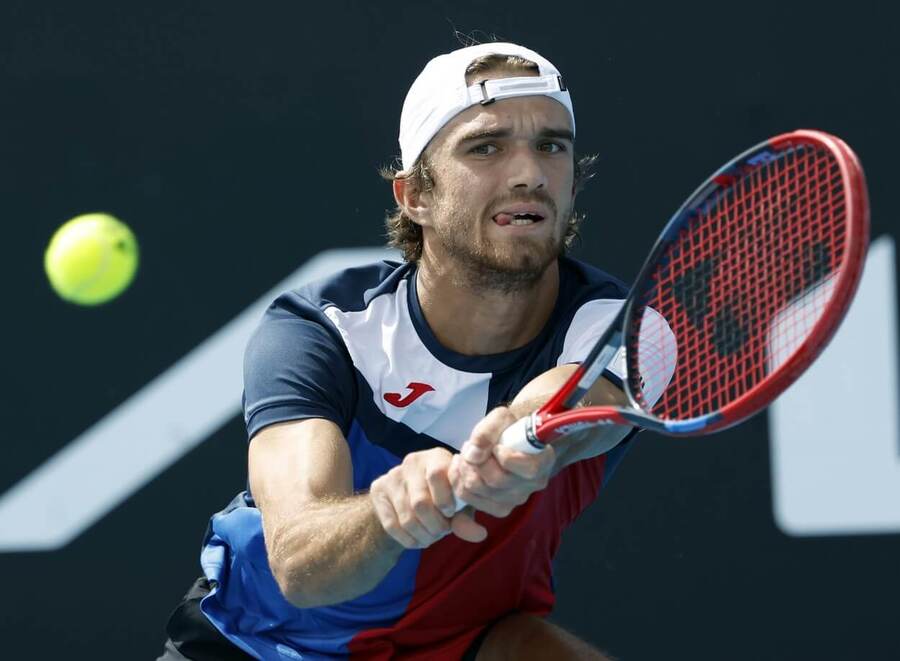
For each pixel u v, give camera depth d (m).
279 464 11.25
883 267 19.05
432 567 12.32
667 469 19.31
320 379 12.02
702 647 19.11
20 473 19.66
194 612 13.65
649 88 19.66
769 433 19.17
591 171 19.62
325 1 19.97
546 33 19.78
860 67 19.42
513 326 12.24
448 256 12.04
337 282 12.98
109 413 19.70
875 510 18.89
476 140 11.69
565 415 8.98
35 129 20.03
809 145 8.99
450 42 19.86
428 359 12.39
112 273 19.73
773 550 19.06
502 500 8.91
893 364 18.92
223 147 19.94
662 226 19.52
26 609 19.45
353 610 12.62
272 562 10.64
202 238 19.84
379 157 19.78
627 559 19.33
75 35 20.16
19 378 19.77
